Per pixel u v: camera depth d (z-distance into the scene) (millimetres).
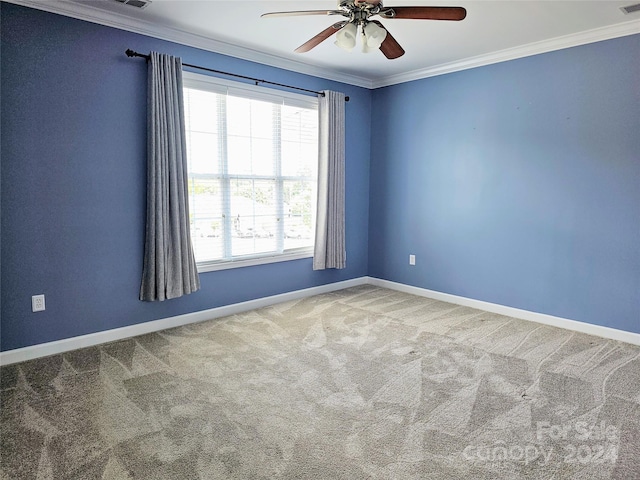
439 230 4781
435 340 3516
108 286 3424
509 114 4125
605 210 3600
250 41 3803
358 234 5414
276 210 4520
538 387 2697
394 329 3785
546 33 3570
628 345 3449
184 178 3629
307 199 4840
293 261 4738
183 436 2146
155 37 3502
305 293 4887
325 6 3061
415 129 4914
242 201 4211
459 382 2760
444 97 4617
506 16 3193
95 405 2438
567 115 3752
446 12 2271
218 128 3963
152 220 3486
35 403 2451
